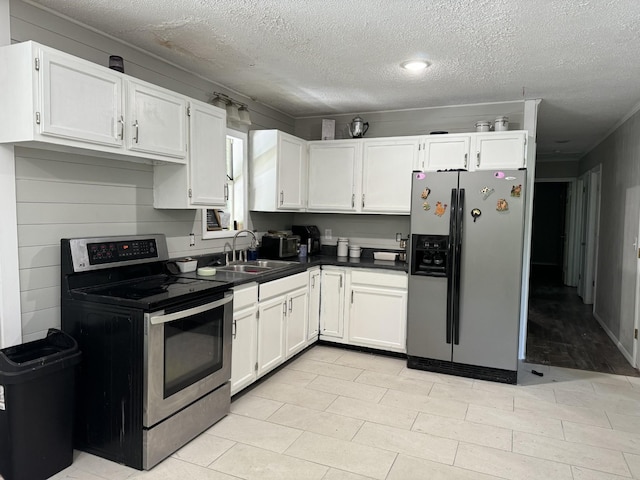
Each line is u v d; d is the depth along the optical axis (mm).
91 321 2252
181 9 2299
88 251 2410
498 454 2389
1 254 2109
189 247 3363
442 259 3619
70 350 2137
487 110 4133
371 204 4227
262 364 3201
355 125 4355
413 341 3662
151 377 2135
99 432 2268
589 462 2324
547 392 3262
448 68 3154
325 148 4398
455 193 3467
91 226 2568
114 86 2303
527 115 3988
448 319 3545
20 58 1941
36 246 2268
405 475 2182
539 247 11156
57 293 2375
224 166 3238
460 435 2588
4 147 2102
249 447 2408
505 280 3379
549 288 8047
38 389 2014
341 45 2764
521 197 3307
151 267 2863
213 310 2574
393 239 4469
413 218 3619
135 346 2135
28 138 1952
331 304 4121
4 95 1999
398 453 2379
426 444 2477
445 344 3568
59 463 2131
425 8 2234
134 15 2375
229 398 2787
